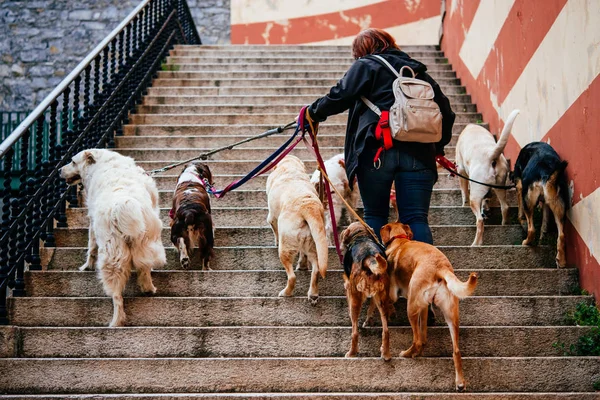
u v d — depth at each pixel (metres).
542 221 5.60
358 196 6.09
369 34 4.89
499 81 7.42
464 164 6.07
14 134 5.18
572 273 5.10
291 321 4.78
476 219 5.87
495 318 4.78
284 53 10.79
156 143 7.63
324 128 7.97
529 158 5.46
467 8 9.03
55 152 6.02
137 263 4.83
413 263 4.19
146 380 4.26
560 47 5.59
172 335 4.54
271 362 4.27
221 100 8.83
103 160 5.30
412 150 4.53
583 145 5.05
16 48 13.68
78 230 5.79
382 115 4.50
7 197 5.09
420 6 13.81
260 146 7.67
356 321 4.37
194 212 5.18
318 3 14.23
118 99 7.94
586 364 4.27
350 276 4.31
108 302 4.83
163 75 9.63
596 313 4.68
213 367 4.27
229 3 14.52
